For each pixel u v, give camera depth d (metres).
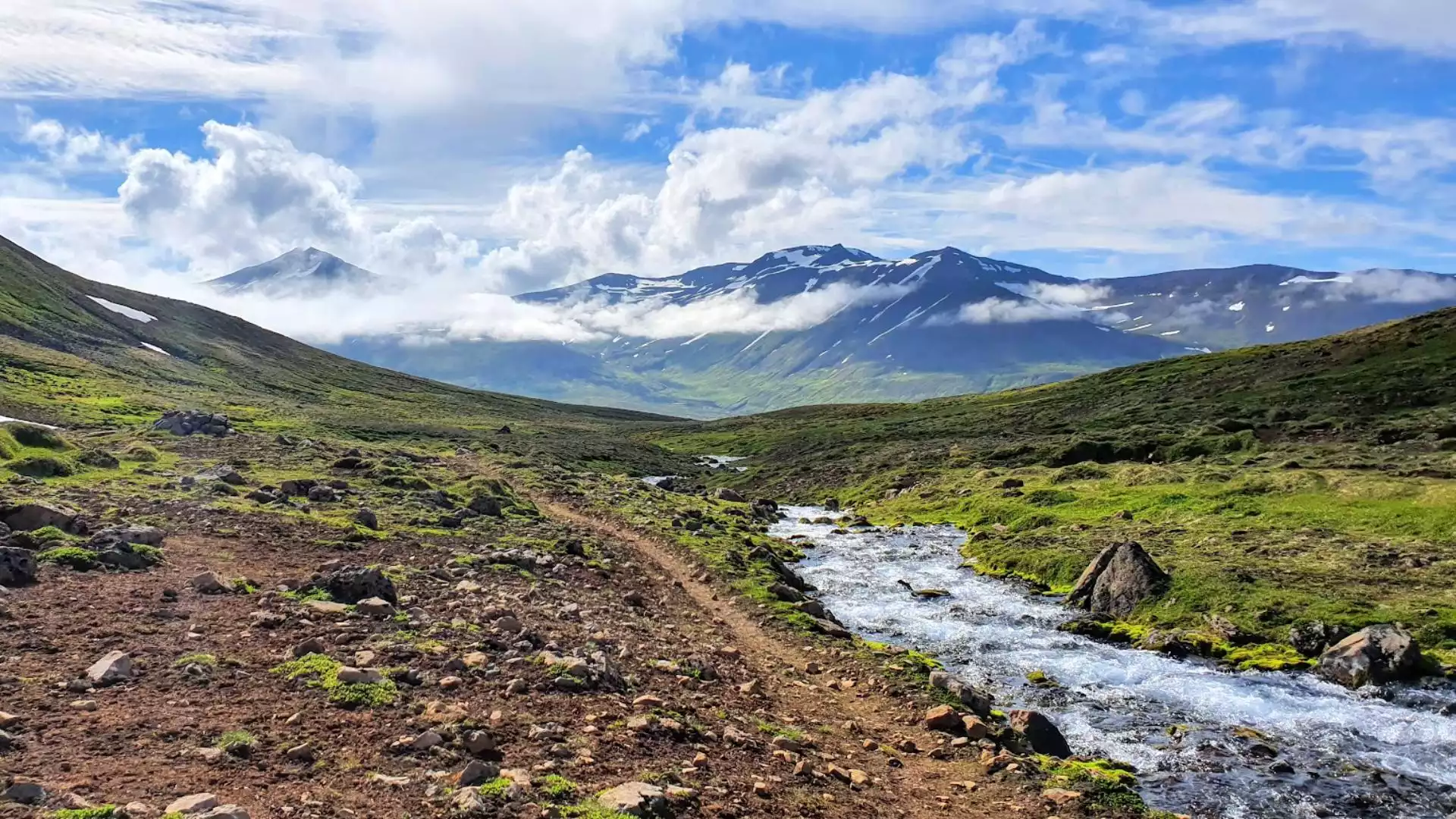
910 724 21.59
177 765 12.81
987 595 43.12
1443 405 90.06
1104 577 40.91
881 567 50.91
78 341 151.50
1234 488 61.09
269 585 25.83
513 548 38.44
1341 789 20.19
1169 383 139.62
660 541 49.00
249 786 12.40
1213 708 26.16
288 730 14.66
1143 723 24.83
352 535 35.88
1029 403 155.12
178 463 55.88
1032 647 33.34
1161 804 19.16
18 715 14.09
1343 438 83.62
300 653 18.73
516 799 12.70
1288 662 30.69
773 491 108.19
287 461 63.12
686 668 22.97
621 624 27.14
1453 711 25.91
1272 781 20.61
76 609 21.06
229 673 17.30
